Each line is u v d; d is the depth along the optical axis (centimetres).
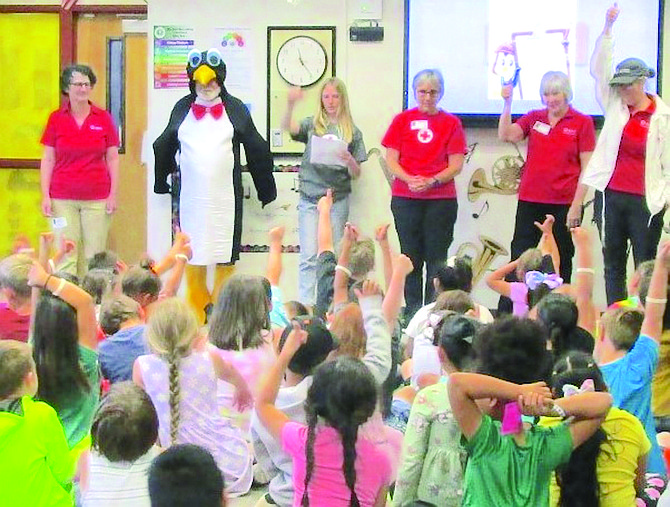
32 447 329
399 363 466
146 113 849
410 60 765
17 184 853
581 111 760
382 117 774
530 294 515
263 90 775
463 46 762
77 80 739
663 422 440
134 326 453
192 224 732
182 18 774
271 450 372
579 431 285
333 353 372
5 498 320
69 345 393
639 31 751
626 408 382
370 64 772
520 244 721
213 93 733
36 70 845
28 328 471
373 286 392
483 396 274
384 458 305
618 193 671
